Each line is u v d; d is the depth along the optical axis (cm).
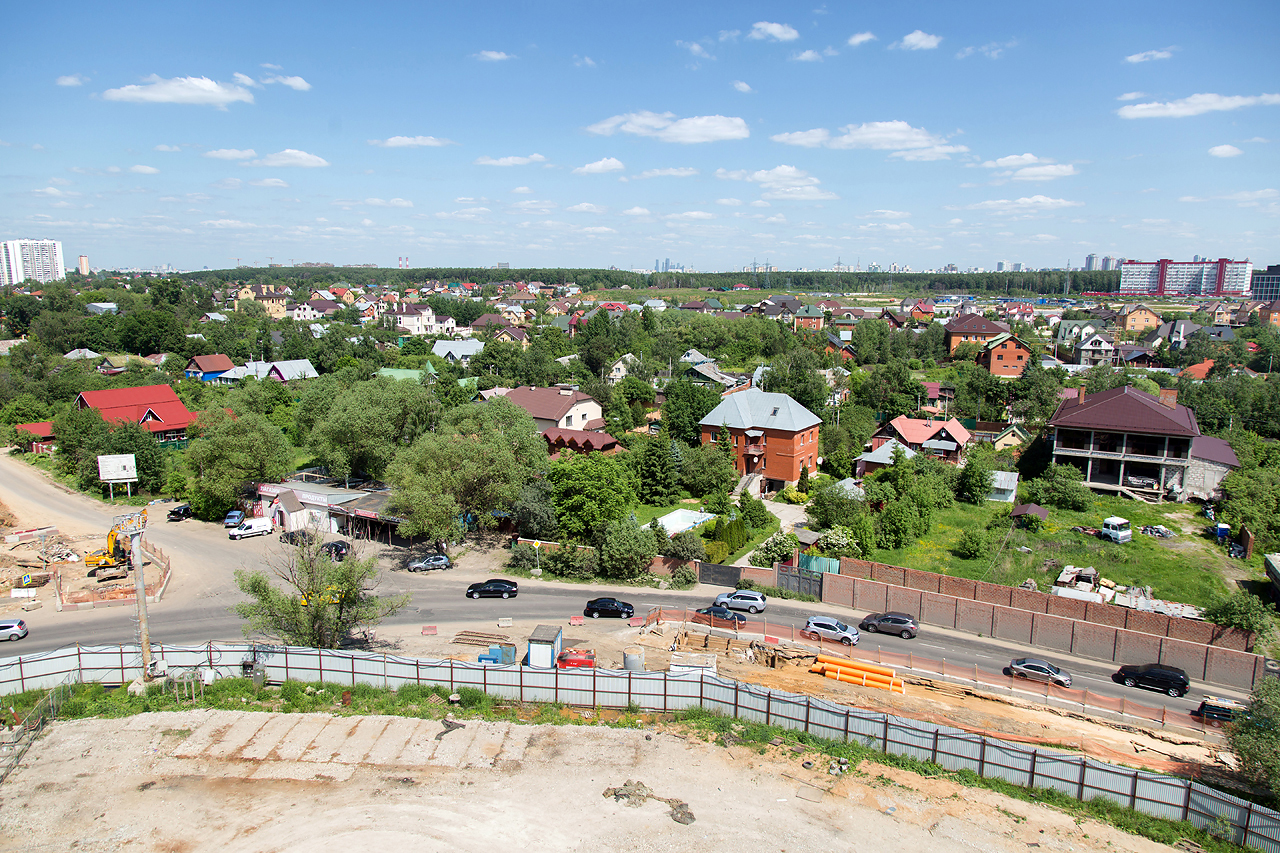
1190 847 2572
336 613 3947
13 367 12812
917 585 5069
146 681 3650
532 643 3831
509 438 6362
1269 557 5050
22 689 3597
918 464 7050
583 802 2816
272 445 7212
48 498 7612
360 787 2903
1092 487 6825
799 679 3928
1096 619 4519
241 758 3092
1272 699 2911
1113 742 3341
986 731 3403
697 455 7238
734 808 2788
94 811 2745
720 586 5397
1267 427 9219
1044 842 2602
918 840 2617
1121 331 19000
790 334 16312
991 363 13100
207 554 6000
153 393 9838
